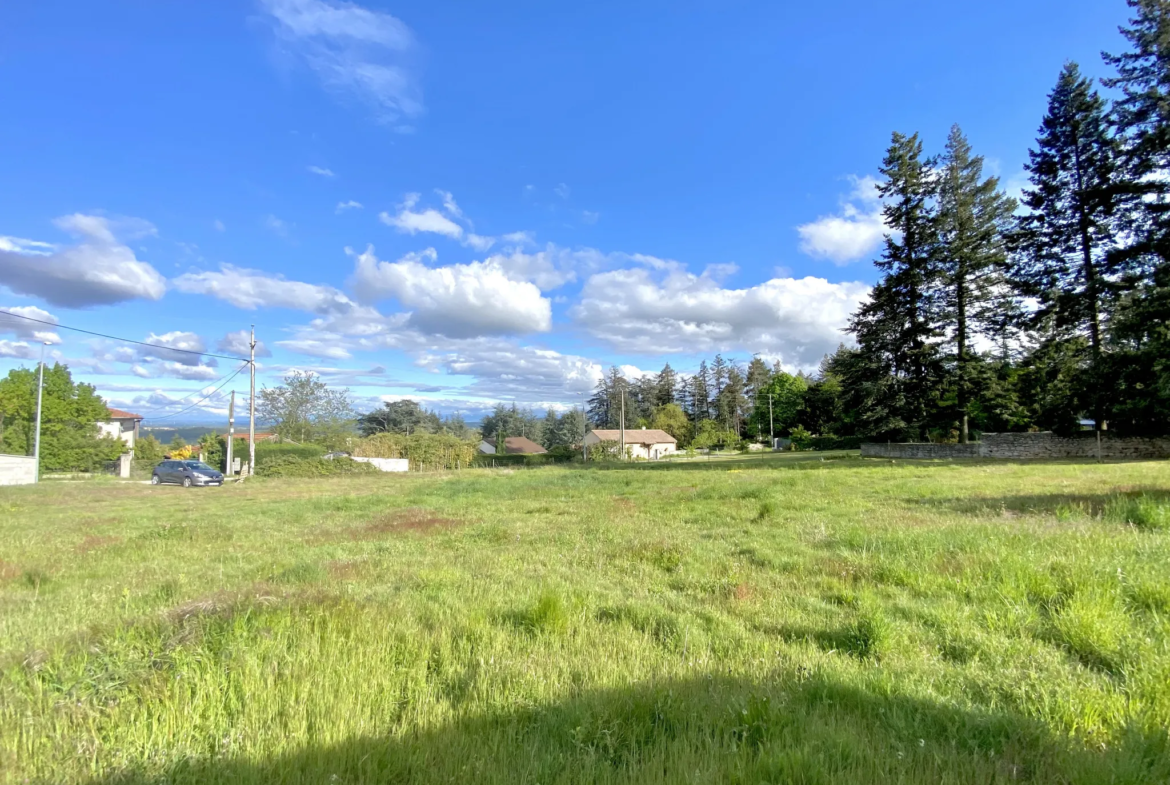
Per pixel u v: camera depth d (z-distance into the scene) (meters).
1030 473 19.05
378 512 14.70
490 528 10.67
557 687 3.28
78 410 44.44
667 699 3.07
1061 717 2.83
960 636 4.07
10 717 2.84
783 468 27.67
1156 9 23.97
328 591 5.61
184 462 29.67
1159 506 8.26
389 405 95.69
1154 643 3.66
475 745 2.63
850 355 39.53
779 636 4.29
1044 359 31.11
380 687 3.27
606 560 7.57
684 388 99.12
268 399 55.44
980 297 33.31
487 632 4.25
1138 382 25.69
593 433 80.25
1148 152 25.38
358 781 2.37
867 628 4.08
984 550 6.34
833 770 2.37
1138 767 2.31
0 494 22.70
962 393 33.84
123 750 2.58
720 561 7.19
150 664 3.45
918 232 34.69
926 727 2.78
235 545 9.51
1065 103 29.20
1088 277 28.80
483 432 119.25
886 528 8.80
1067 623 4.02
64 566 7.69
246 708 2.93
